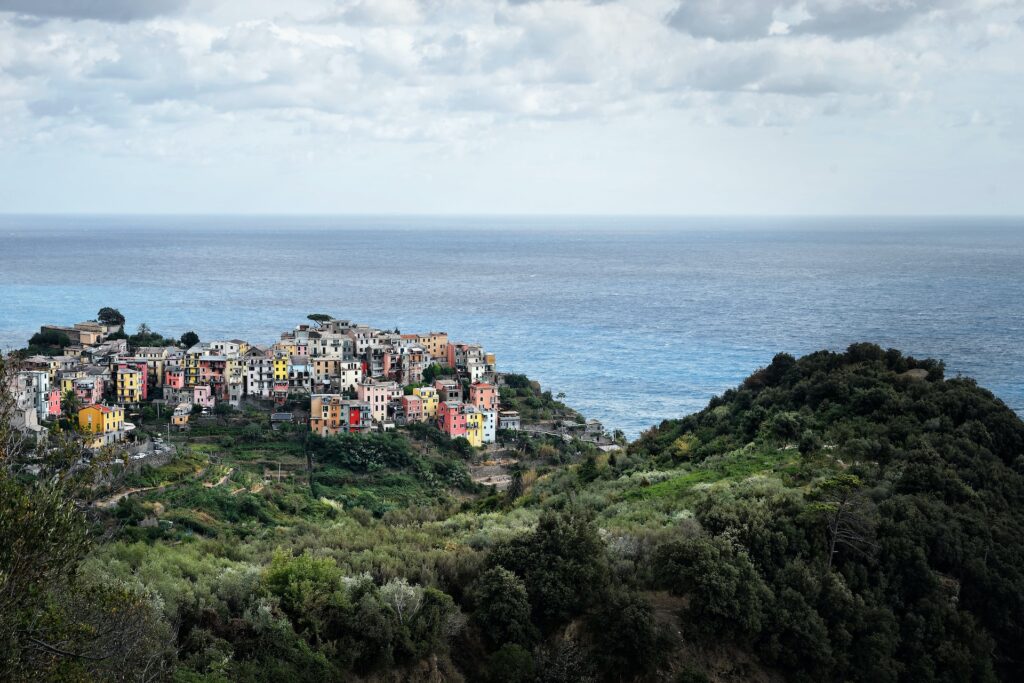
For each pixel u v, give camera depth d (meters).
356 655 78.25
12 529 53.53
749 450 138.12
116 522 119.25
